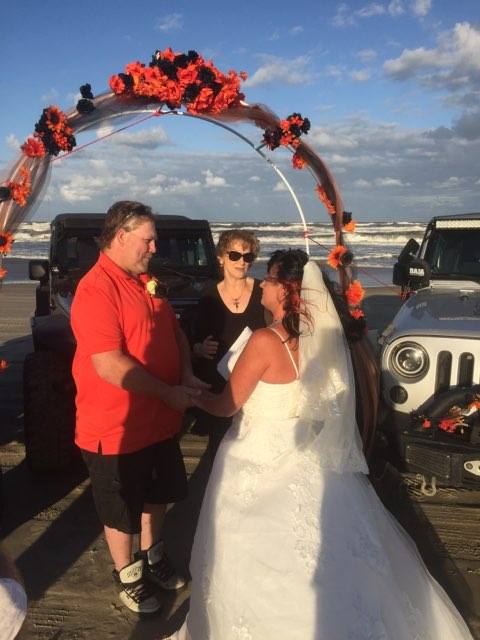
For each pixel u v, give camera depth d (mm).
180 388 2473
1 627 1217
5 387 6660
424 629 2135
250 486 2260
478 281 5168
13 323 11039
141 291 2752
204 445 5047
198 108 2916
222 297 3494
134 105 2943
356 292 2938
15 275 21391
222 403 2307
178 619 2893
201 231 5953
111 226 2666
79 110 2783
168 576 3084
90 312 2562
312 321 2262
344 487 2250
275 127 3115
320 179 3234
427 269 4859
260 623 2092
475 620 2869
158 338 2768
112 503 2801
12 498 4039
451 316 3996
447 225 5523
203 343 3414
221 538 2248
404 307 4410
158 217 6117
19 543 3520
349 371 2334
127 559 2926
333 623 2020
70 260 5641
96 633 2797
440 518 3816
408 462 3527
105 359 2537
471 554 3432
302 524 2152
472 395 3465
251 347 2262
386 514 2371
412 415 3619
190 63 2818
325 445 2260
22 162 2840
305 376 2262
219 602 2207
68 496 4074
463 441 3438
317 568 2082
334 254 3055
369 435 3117
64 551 3445
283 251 2416
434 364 3699
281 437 2275
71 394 4086
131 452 2758
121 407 2705
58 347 4180
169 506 4016
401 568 2275
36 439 4086
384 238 44531
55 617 2898
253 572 2131
